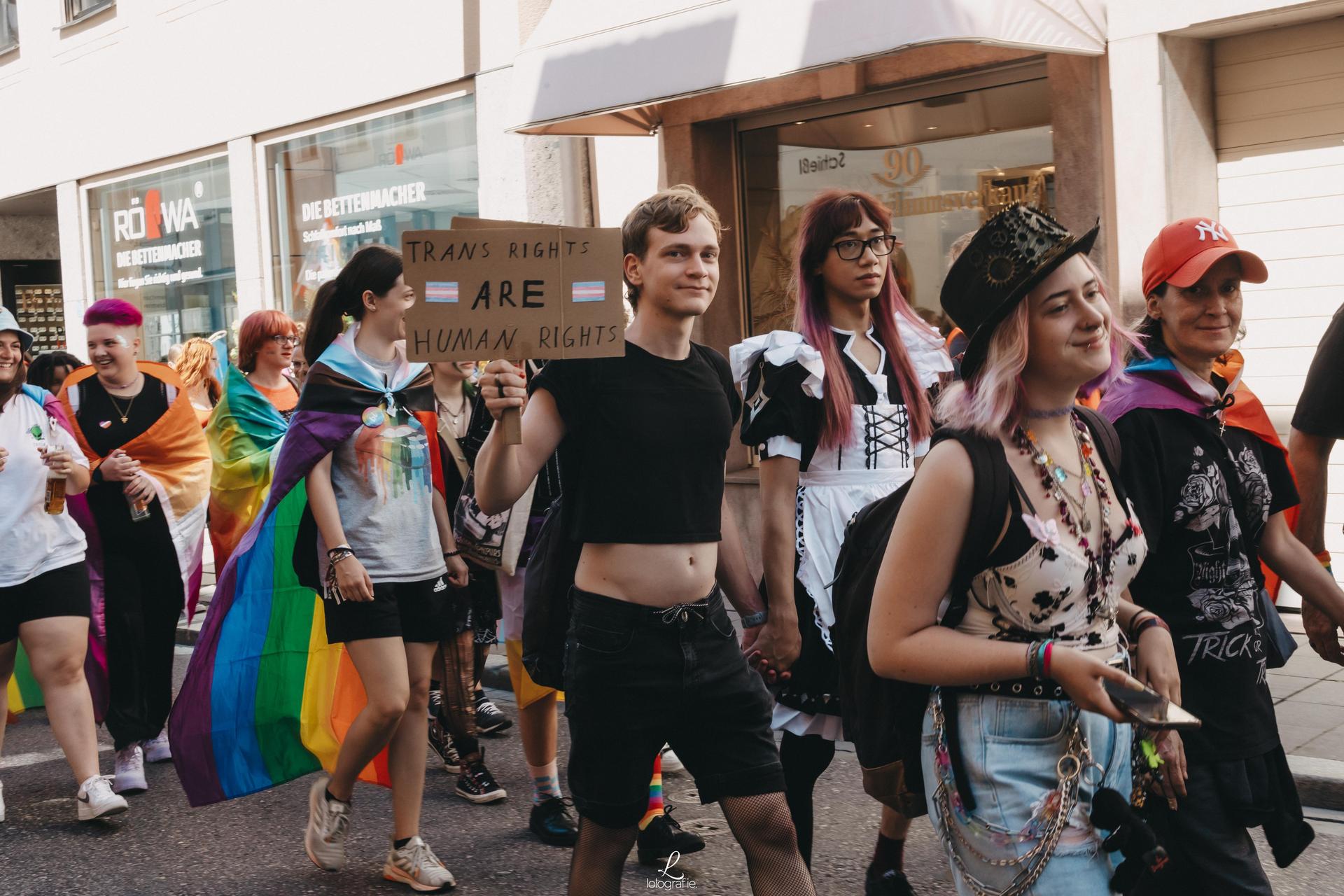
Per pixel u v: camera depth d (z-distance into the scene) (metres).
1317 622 3.34
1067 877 2.24
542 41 8.82
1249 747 2.86
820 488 3.77
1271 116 7.12
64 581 5.26
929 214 8.55
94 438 5.95
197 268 13.84
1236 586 2.91
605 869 3.21
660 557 3.12
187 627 8.84
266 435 6.26
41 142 15.76
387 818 5.14
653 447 3.12
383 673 4.24
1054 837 2.23
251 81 12.77
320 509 4.22
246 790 4.84
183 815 5.34
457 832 4.91
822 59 7.18
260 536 4.84
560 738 6.09
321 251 12.46
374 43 11.50
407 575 4.34
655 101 8.09
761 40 7.54
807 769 3.71
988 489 2.21
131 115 14.32
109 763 6.22
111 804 5.12
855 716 2.59
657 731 3.15
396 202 11.61
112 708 5.73
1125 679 2.08
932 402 3.87
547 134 9.23
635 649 3.11
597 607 3.13
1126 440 2.87
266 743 4.88
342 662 4.94
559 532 3.32
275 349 6.69
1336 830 4.54
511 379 2.98
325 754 4.91
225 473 6.20
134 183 14.59
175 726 4.74
